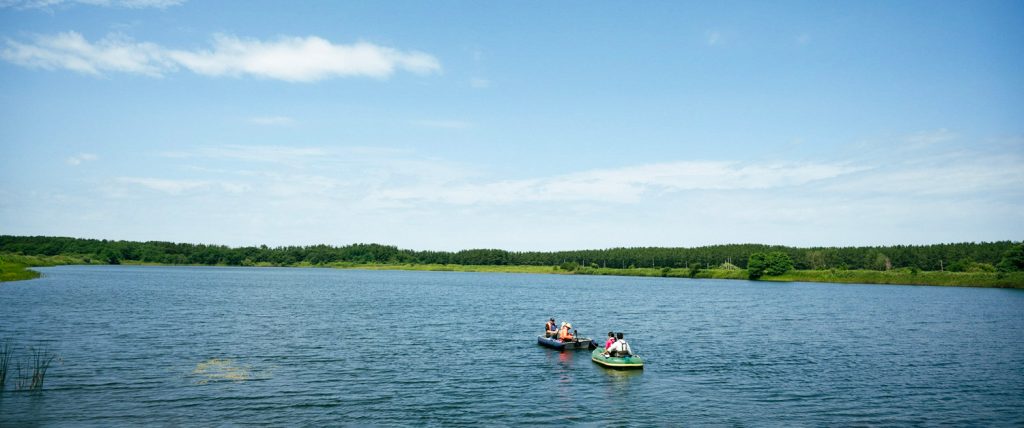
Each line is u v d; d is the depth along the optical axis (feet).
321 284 593.42
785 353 171.63
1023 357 167.22
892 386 128.57
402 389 121.70
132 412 100.58
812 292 516.32
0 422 93.25
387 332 210.59
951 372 144.36
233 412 102.22
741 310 326.03
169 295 371.76
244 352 160.97
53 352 153.89
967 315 296.51
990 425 100.73
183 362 144.36
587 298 431.02
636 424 99.40
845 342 196.44
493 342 188.85
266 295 399.85
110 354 152.76
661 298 433.48
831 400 115.96
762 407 110.42
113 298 331.77
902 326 246.06
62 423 93.66
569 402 112.78
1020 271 595.06
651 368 146.30
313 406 107.34
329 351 165.68
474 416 102.99
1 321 213.05
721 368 147.02
